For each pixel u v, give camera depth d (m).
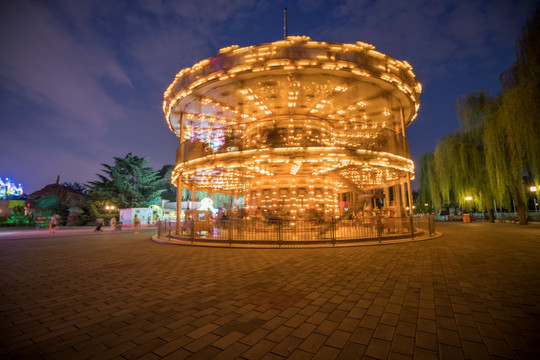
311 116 17.36
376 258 8.10
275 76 12.53
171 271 6.65
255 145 14.88
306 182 17.55
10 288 5.23
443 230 18.73
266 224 12.84
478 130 21.38
